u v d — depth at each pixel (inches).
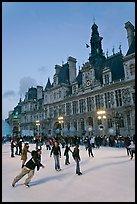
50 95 3169.3
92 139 1441.9
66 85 3009.4
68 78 3127.5
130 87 2066.9
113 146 1537.9
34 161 436.5
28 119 3772.1
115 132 2081.7
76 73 3221.0
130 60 2095.2
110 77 2322.8
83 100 2568.9
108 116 2219.5
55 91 3083.2
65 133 2502.5
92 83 2480.3
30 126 3686.0
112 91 2240.4
